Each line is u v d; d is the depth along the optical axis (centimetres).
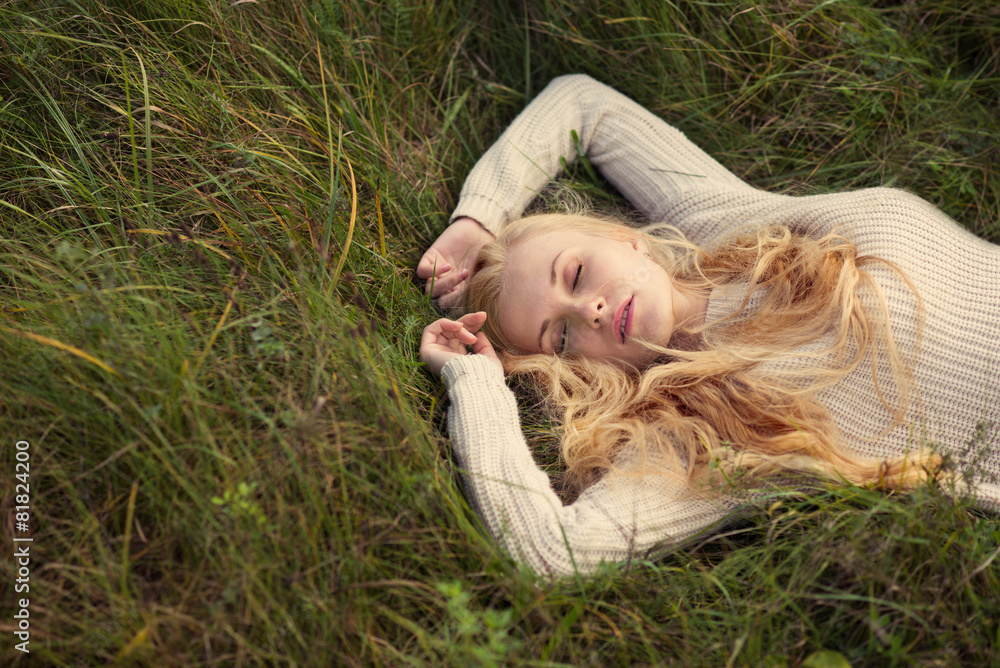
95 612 132
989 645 141
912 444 177
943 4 234
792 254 194
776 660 138
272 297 168
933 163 225
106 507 141
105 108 187
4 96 181
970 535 151
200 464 139
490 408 178
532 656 140
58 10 183
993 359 175
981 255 189
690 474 171
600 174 251
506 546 155
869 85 231
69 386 143
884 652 138
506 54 257
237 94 201
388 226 221
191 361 151
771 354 180
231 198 178
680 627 149
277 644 133
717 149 243
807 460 165
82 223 176
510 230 221
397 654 135
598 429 187
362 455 153
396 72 239
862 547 149
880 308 174
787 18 232
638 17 233
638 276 197
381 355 176
